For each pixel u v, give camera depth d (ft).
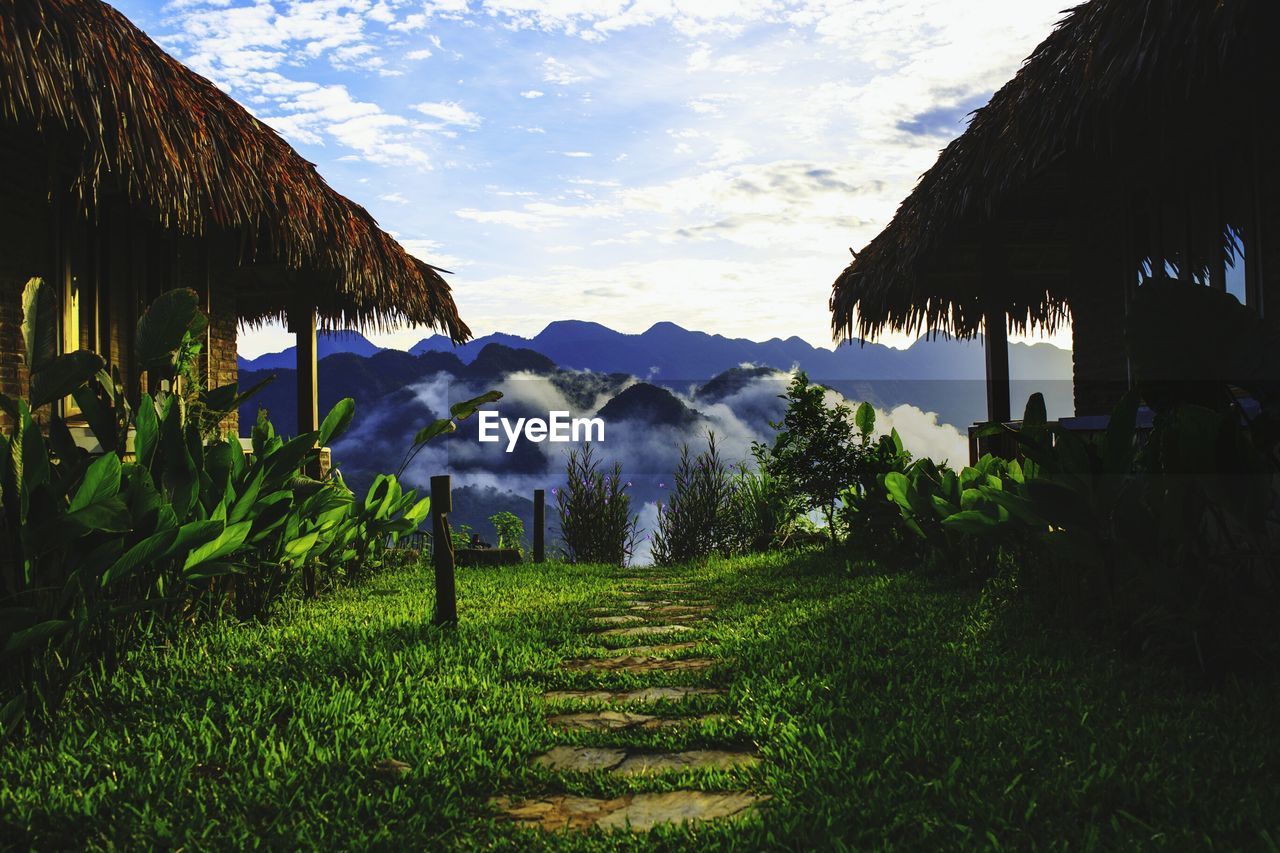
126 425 17.47
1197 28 13.60
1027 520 17.13
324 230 26.96
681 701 12.96
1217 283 22.25
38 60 16.14
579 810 9.25
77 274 24.11
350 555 28.07
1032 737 10.40
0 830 8.39
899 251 30.09
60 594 12.51
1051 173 27.99
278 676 14.03
